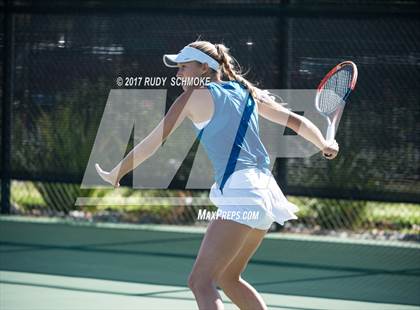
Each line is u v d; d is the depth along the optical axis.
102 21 16.25
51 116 16.78
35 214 17.50
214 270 7.34
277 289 11.72
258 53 15.43
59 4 16.50
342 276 12.60
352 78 8.66
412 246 14.88
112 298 11.01
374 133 14.85
